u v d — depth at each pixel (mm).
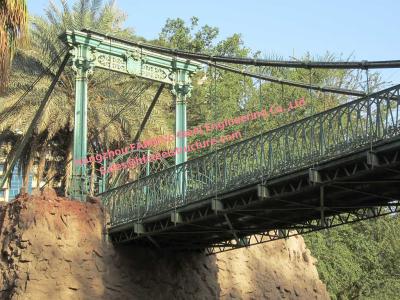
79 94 21953
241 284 23562
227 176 17406
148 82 28531
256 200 16047
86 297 18859
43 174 32469
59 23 28953
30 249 18391
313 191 15695
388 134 13430
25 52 27828
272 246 25484
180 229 19125
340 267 32000
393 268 35094
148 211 19344
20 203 19234
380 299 34062
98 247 19625
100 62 22750
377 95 13930
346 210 17031
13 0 13664
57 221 19109
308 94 34062
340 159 14039
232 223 18562
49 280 18344
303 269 26516
